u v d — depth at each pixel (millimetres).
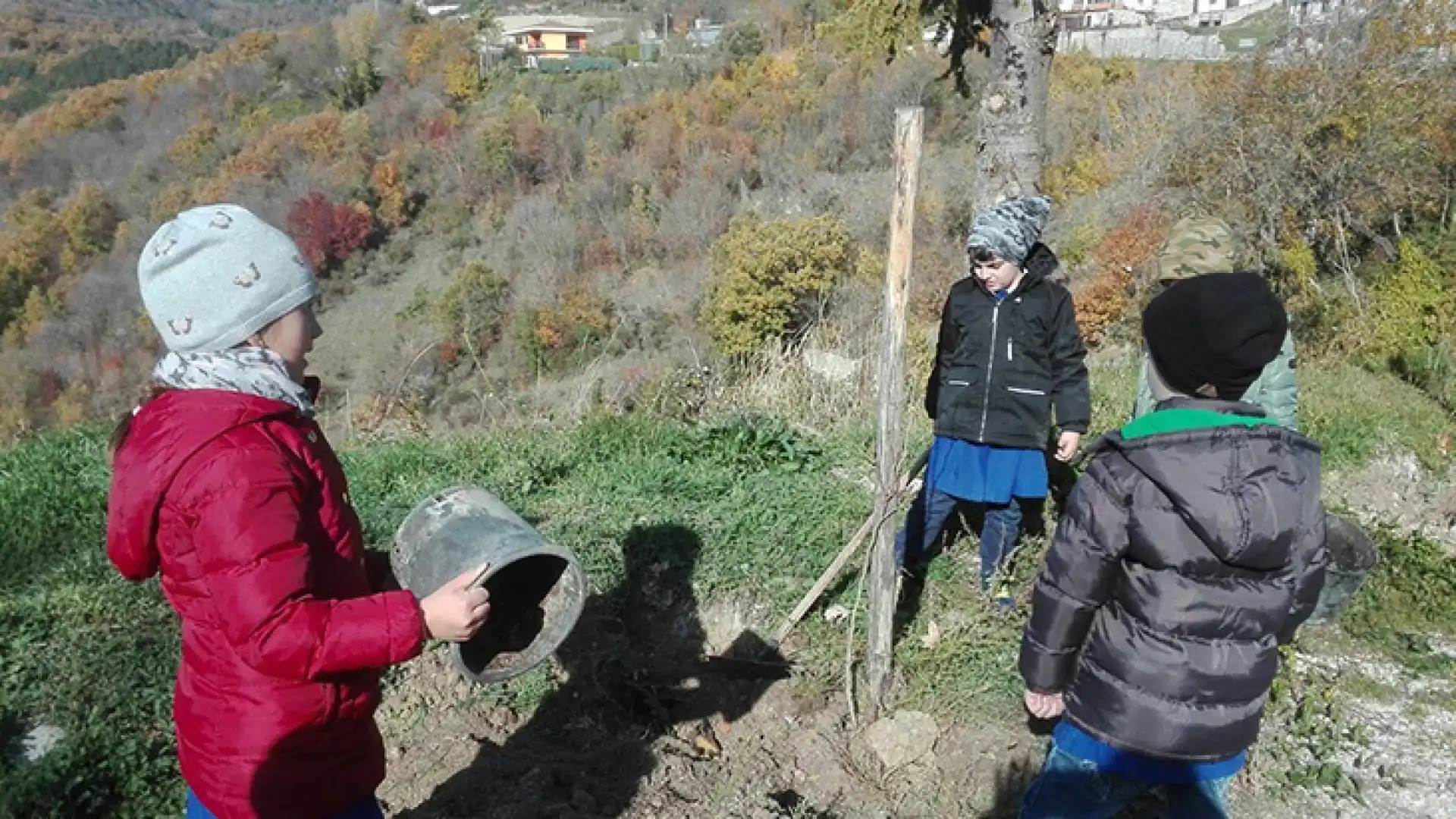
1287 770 3727
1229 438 2289
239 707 1955
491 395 7723
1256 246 14547
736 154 40031
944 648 4078
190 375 1925
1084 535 2383
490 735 3803
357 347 39938
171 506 1852
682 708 4027
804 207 34125
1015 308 4012
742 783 3561
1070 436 4051
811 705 3961
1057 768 2596
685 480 5387
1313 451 2375
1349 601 4094
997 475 4105
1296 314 12344
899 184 3322
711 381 7699
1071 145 24859
